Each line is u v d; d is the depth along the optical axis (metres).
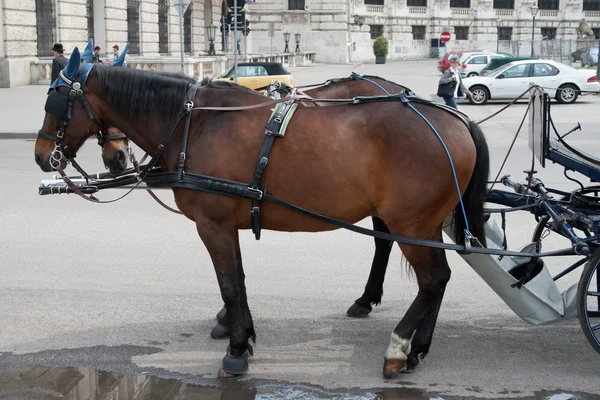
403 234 4.82
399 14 71.94
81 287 6.82
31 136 17.94
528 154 15.13
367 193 4.80
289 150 4.75
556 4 77.25
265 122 4.84
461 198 4.95
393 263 7.74
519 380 4.88
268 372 5.03
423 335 5.00
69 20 31.94
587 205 5.64
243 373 4.93
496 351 5.38
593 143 16.69
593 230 5.08
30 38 30.00
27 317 6.07
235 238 5.14
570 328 5.84
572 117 22.20
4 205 10.16
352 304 6.35
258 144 4.78
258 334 5.73
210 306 6.38
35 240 8.39
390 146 4.71
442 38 50.38
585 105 26.28
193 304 6.42
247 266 7.47
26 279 7.03
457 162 4.78
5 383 4.84
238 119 4.88
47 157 5.23
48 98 5.14
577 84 26.78
